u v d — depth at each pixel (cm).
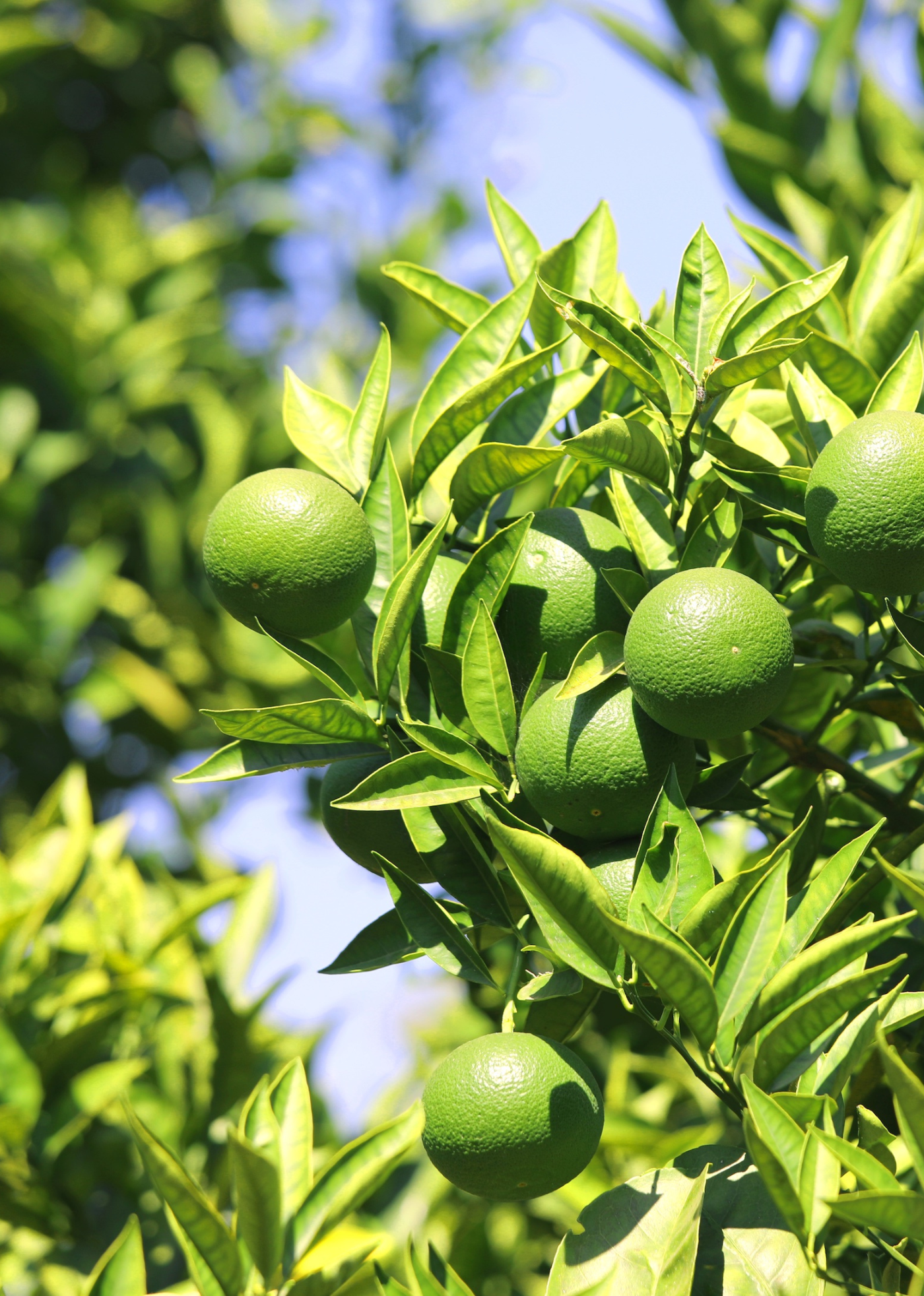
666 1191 158
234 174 414
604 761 159
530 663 164
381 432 171
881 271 185
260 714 161
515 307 172
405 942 166
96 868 212
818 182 248
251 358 388
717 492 166
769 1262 156
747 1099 152
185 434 356
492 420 170
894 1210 149
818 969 154
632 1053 205
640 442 162
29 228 392
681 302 166
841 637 173
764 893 157
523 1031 164
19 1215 195
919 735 174
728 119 262
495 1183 157
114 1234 197
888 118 247
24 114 422
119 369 350
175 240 373
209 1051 202
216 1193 197
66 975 200
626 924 157
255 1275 164
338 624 164
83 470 349
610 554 164
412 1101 243
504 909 164
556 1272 156
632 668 158
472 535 173
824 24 259
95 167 439
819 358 172
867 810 181
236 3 443
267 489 162
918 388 169
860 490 159
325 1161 214
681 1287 153
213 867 263
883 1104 170
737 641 157
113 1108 201
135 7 424
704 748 167
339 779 167
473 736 165
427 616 166
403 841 166
